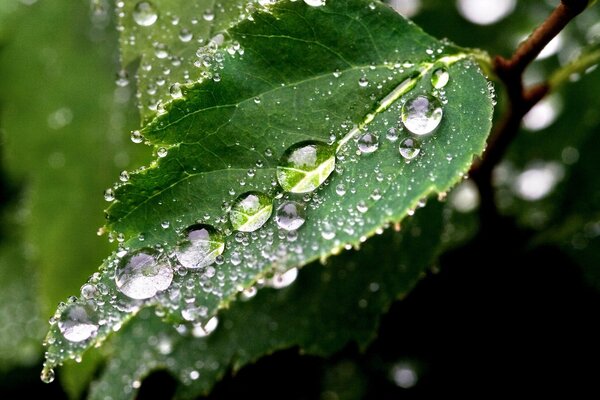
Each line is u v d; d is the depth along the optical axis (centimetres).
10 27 27
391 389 26
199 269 21
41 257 26
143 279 21
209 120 21
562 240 26
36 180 26
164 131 21
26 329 26
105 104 26
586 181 26
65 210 26
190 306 21
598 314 25
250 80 22
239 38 22
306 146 21
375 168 21
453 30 27
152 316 24
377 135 22
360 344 24
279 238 21
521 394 25
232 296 21
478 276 26
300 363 26
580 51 24
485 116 21
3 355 26
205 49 22
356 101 22
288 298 24
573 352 25
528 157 27
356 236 21
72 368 24
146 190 21
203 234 21
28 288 26
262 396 26
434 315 26
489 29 27
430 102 22
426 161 21
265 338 24
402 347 26
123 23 22
